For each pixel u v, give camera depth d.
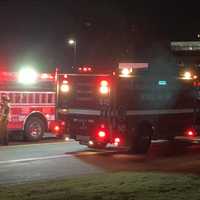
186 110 21.31
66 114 19.61
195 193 10.45
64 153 18.67
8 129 21.95
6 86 21.92
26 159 16.98
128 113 18.78
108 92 18.44
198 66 22.28
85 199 9.77
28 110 22.64
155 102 19.89
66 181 12.30
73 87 19.42
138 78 19.19
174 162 17.06
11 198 9.88
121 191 10.56
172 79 20.66
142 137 19.25
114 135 18.45
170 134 20.62
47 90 23.30
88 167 15.67
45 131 23.33
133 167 15.85
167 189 10.84
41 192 10.55
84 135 19.08
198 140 23.78
